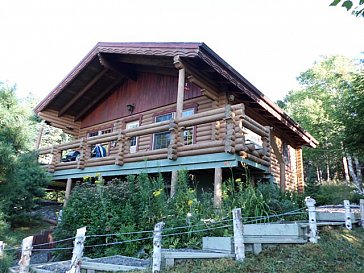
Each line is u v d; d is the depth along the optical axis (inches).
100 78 448.8
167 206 221.5
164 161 288.0
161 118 394.6
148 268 162.7
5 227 267.1
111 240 218.1
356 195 539.5
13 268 188.5
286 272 141.2
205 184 324.8
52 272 179.2
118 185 250.1
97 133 489.4
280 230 169.5
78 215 239.6
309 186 539.8
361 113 454.3
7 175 262.8
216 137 292.7
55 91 455.2
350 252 166.4
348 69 962.1
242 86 304.5
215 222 193.2
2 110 275.3
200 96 356.2
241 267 147.4
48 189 505.4
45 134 1061.1
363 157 495.5
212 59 279.3
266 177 297.0
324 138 830.5
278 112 383.6
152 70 418.3
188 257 163.0
